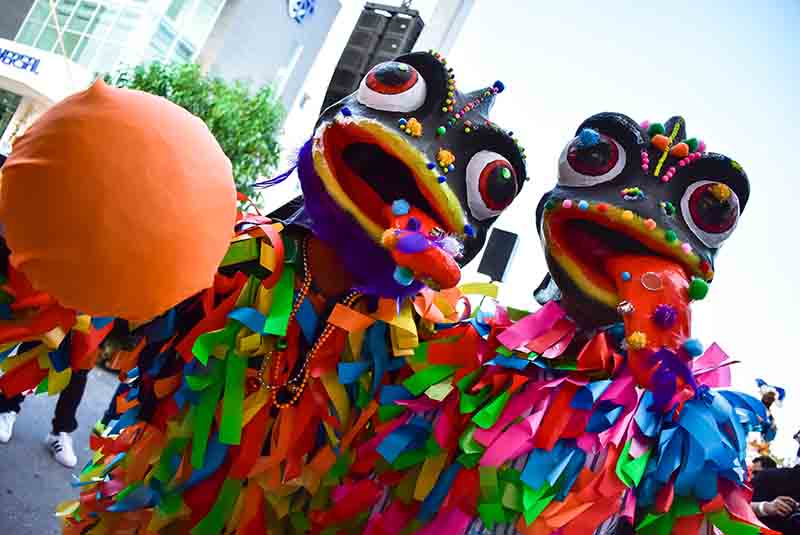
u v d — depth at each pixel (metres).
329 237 1.17
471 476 1.12
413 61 1.17
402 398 1.20
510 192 1.17
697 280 1.04
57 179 0.80
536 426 1.09
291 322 1.21
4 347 1.13
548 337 1.17
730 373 1.20
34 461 2.31
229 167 0.94
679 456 1.10
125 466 1.29
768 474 1.99
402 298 1.21
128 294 0.84
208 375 1.19
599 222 1.09
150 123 0.85
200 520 1.20
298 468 1.19
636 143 1.12
